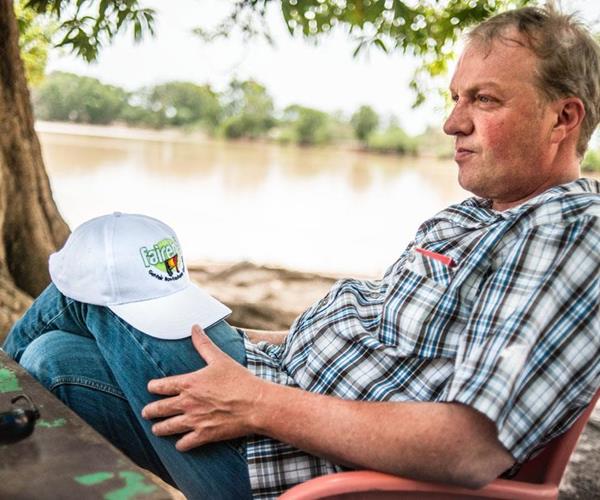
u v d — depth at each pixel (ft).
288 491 4.11
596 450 8.99
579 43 4.91
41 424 3.98
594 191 4.90
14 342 5.58
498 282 4.28
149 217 5.45
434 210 43.78
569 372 4.03
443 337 4.59
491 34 5.03
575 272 4.13
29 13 15.85
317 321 5.32
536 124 4.91
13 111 12.03
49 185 12.73
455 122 5.15
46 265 12.20
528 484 4.19
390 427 4.04
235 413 4.44
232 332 5.46
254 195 44.83
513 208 4.89
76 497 3.29
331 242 29.89
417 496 4.16
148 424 4.85
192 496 5.00
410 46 14.44
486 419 3.92
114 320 4.99
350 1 13.24
